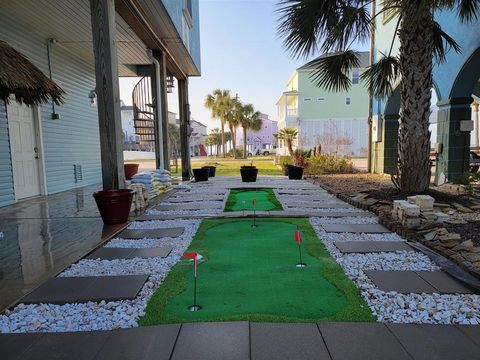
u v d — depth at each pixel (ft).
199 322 6.57
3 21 20.99
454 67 23.18
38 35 24.75
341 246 11.57
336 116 86.12
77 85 30.81
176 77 36.78
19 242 12.46
